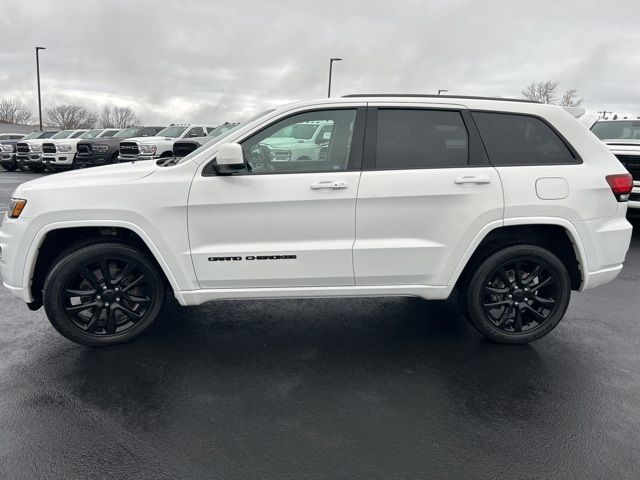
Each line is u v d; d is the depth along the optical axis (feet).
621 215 11.66
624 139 28.32
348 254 10.96
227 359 11.15
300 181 10.65
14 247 10.57
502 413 9.16
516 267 11.60
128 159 51.29
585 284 11.59
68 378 10.21
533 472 7.60
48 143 60.08
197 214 10.65
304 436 8.41
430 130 11.12
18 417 8.84
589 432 8.61
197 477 7.43
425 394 9.78
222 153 9.97
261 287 11.21
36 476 7.41
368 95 11.34
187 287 11.10
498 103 11.35
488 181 10.84
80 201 10.43
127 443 8.19
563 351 11.75
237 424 8.73
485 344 12.09
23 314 13.71
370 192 10.71
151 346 11.73
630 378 10.50
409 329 12.94
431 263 11.17
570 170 11.17
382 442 8.28
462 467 7.70
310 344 11.98
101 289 11.19
